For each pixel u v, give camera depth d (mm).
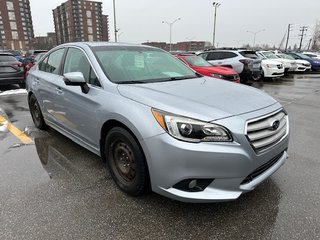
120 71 3402
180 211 2725
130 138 2705
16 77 9883
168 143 2389
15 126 5422
